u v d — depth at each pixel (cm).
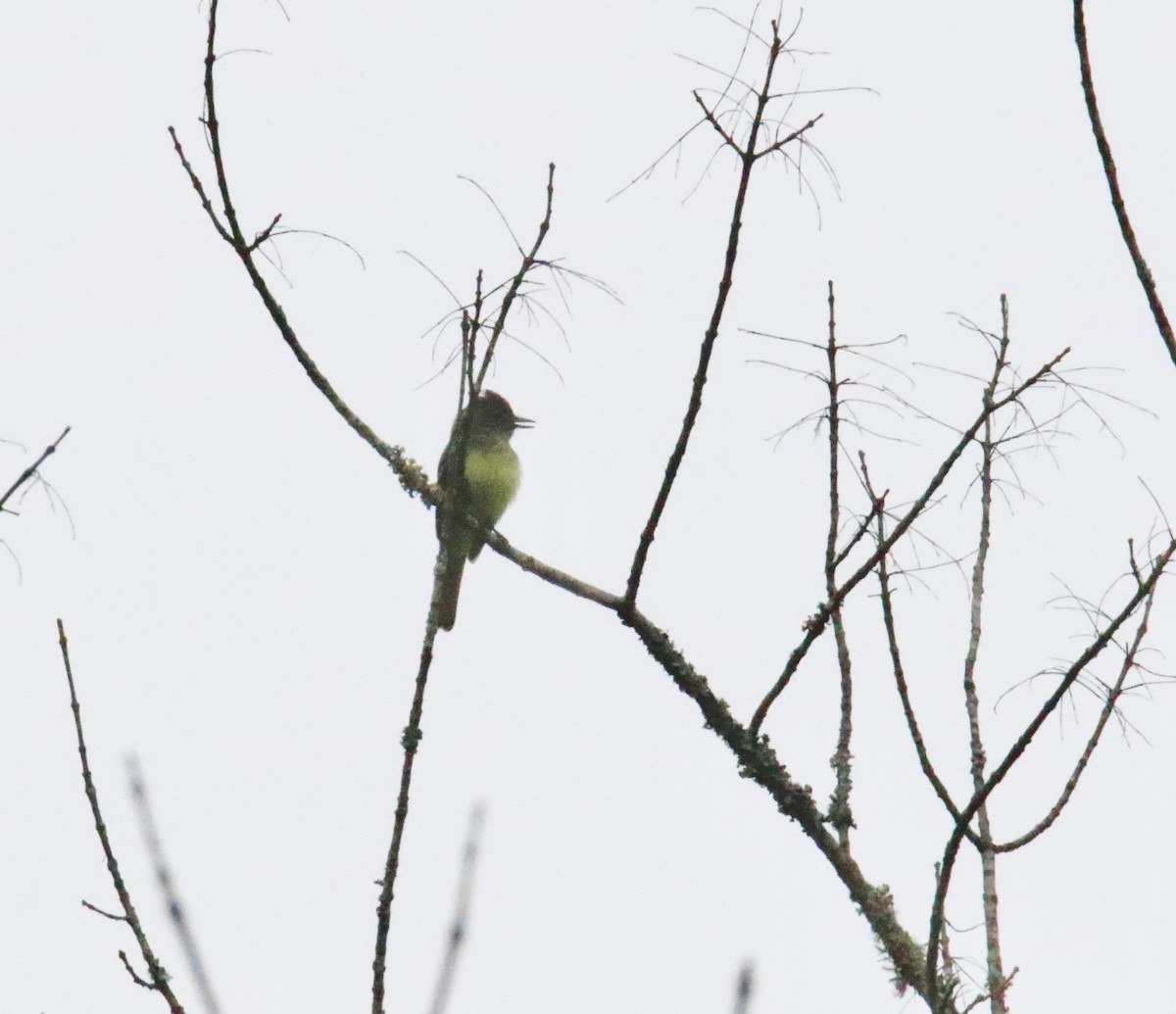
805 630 1074
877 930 991
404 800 809
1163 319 830
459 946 622
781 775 1075
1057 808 937
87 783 805
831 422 1053
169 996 750
